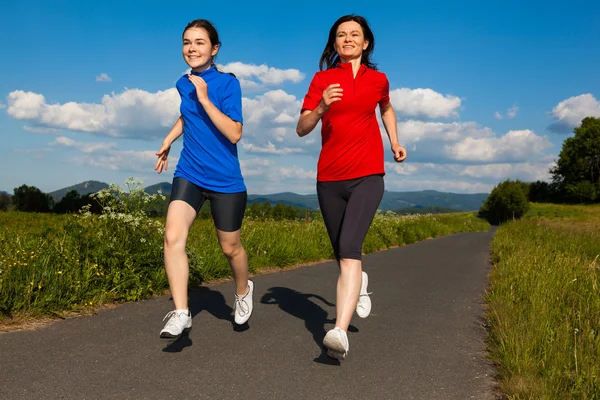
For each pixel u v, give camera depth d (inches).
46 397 103.3
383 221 702.5
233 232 149.7
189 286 243.4
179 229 138.8
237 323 163.5
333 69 144.4
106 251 216.5
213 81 145.7
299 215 526.0
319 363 136.2
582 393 110.4
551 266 309.3
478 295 267.9
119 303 198.8
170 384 114.3
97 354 132.4
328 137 144.5
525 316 187.0
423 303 237.1
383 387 120.8
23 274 181.0
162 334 131.0
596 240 674.2
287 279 294.0
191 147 145.2
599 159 4677.7
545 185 5064.0
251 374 124.3
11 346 135.4
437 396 116.6
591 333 155.0
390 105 159.8
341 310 131.5
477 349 158.9
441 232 1091.9
